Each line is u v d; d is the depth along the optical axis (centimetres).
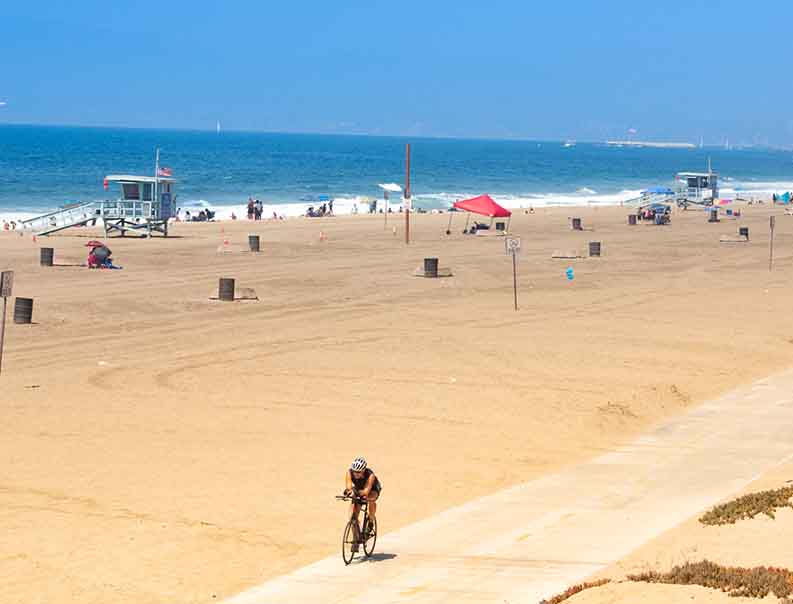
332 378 6450
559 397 6075
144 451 4778
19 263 12300
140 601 3008
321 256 14012
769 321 9000
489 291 10794
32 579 3150
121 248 14512
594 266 13338
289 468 4588
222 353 7194
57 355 7025
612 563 3228
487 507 4084
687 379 6725
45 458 4606
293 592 3088
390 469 4638
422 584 3120
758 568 2844
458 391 6175
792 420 5738
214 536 3628
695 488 4334
